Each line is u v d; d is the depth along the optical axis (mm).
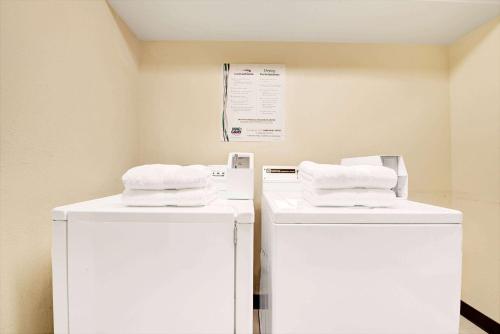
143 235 864
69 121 1131
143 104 1898
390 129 1945
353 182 1022
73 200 1157
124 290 862
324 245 894
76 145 1179
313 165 1206
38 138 960
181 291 865
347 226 896
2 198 826
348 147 1935
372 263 897
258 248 1879
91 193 1297
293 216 896
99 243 864
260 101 1914
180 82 1907
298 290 894
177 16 1606
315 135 1929
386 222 900
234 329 870
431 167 1951
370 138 1942
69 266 865
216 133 1911
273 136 1920
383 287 898
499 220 1585
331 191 1033
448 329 903
